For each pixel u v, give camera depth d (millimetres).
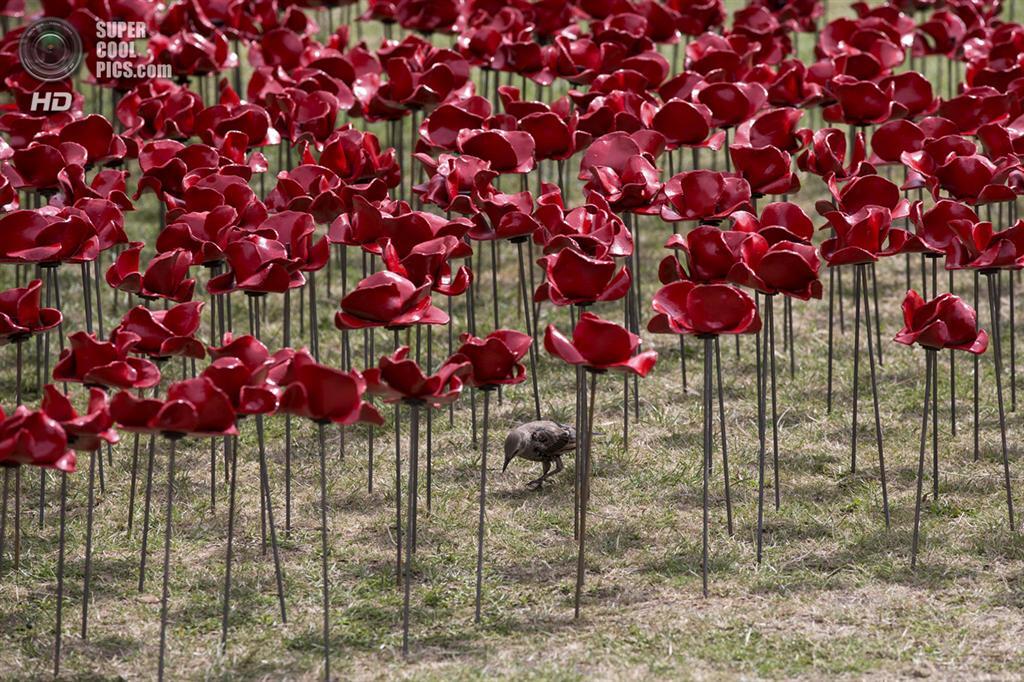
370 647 9273
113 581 10188
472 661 9062
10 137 13328
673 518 11039
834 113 13938
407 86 13922
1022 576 9969
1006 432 12508
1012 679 8727
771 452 12305
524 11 17438
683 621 9492
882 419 12945
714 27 18625
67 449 8125
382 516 11180
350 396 8305
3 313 9320
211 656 9188
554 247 10211
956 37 17109
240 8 17156
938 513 11023
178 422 8109
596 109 13164
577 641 9281
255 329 12586
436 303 16094
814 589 9906
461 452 12383
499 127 13086
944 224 10742
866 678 8805
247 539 10828
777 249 9695
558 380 13984
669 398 13594
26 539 10789
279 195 11852
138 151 13414
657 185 11523
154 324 9102
